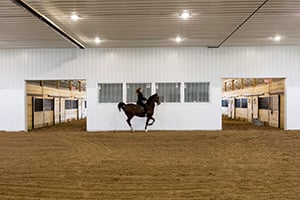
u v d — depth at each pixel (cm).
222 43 1066
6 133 1059
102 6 656
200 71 1120
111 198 377
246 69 1116
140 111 1068
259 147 740
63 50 1127
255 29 871
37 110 1274
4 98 1129
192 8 678
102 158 626
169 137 932
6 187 425
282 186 420
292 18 763
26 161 598
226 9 688
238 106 1809
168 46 1116
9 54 1128
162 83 1130
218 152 681
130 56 1127
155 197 379
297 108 1109
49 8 668
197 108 1117
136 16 734
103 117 1128
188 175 483
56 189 415
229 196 380
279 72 1112
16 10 674
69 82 1744
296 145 763
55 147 772
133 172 505
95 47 1120
